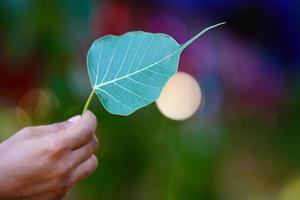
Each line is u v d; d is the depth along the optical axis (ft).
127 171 5.41
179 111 5.54
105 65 2.81
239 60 5.53
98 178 5.37
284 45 5.58
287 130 6.02
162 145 5.43
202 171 5.46
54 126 2.82
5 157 2.74
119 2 5.25
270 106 5.80
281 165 6.32
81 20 4.95
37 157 2.72
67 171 2.75
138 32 2.80
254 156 6.17
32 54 5.02
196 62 5.45
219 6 5.41
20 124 5.65
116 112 2.78
